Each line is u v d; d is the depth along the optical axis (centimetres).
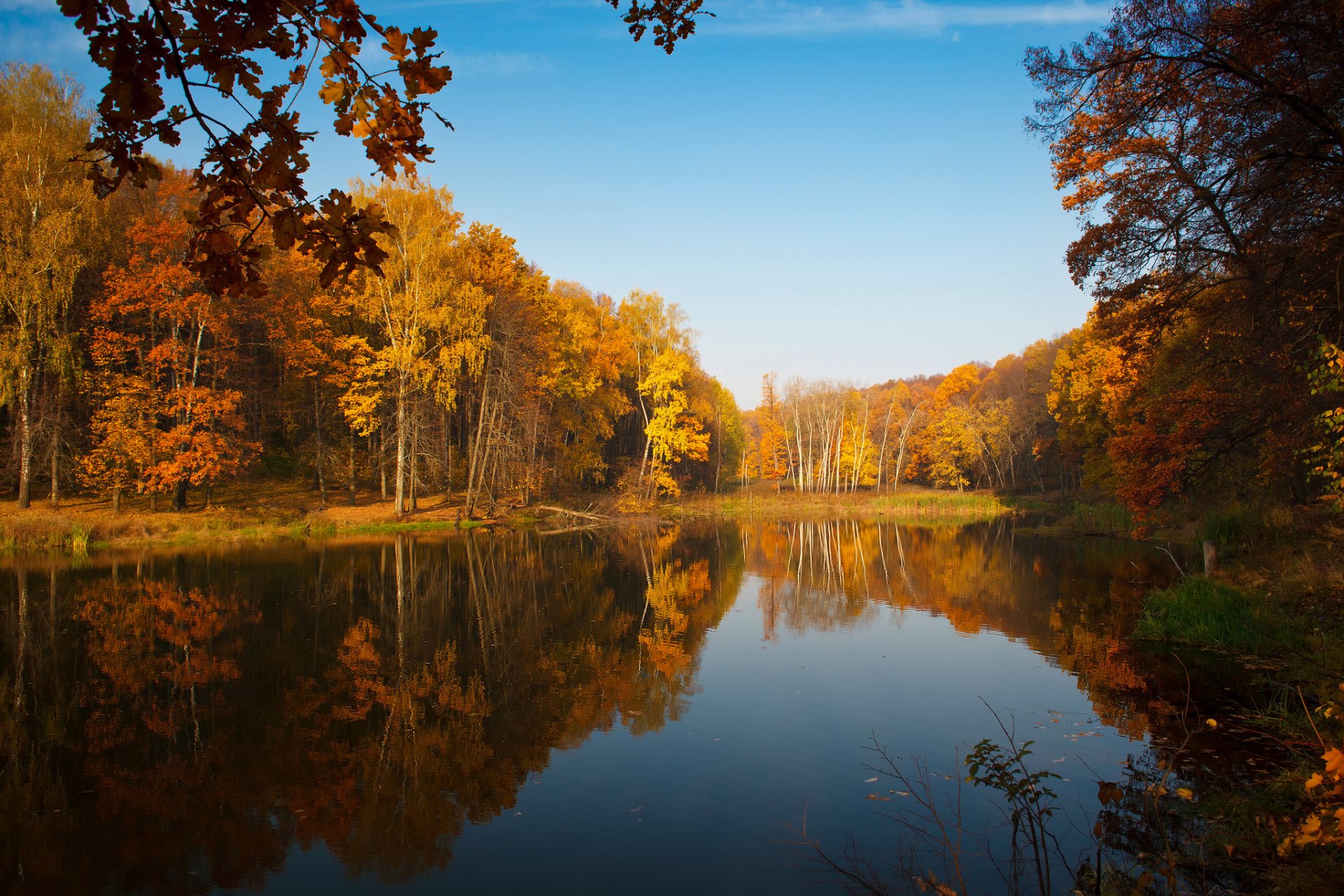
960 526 3866
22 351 2364
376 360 3161
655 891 530
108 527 2408
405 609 1548
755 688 1025
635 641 1305
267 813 661
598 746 816
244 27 229
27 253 2444
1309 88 922
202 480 2727
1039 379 5753
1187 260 1226
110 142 232
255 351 3400
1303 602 1155
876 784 712
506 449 3278
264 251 250
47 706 940
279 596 1642
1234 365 1379
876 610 1593
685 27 397
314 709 936
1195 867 519
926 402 8050
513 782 725
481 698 983
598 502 3959
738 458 7162
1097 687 1001
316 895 533
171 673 1084
